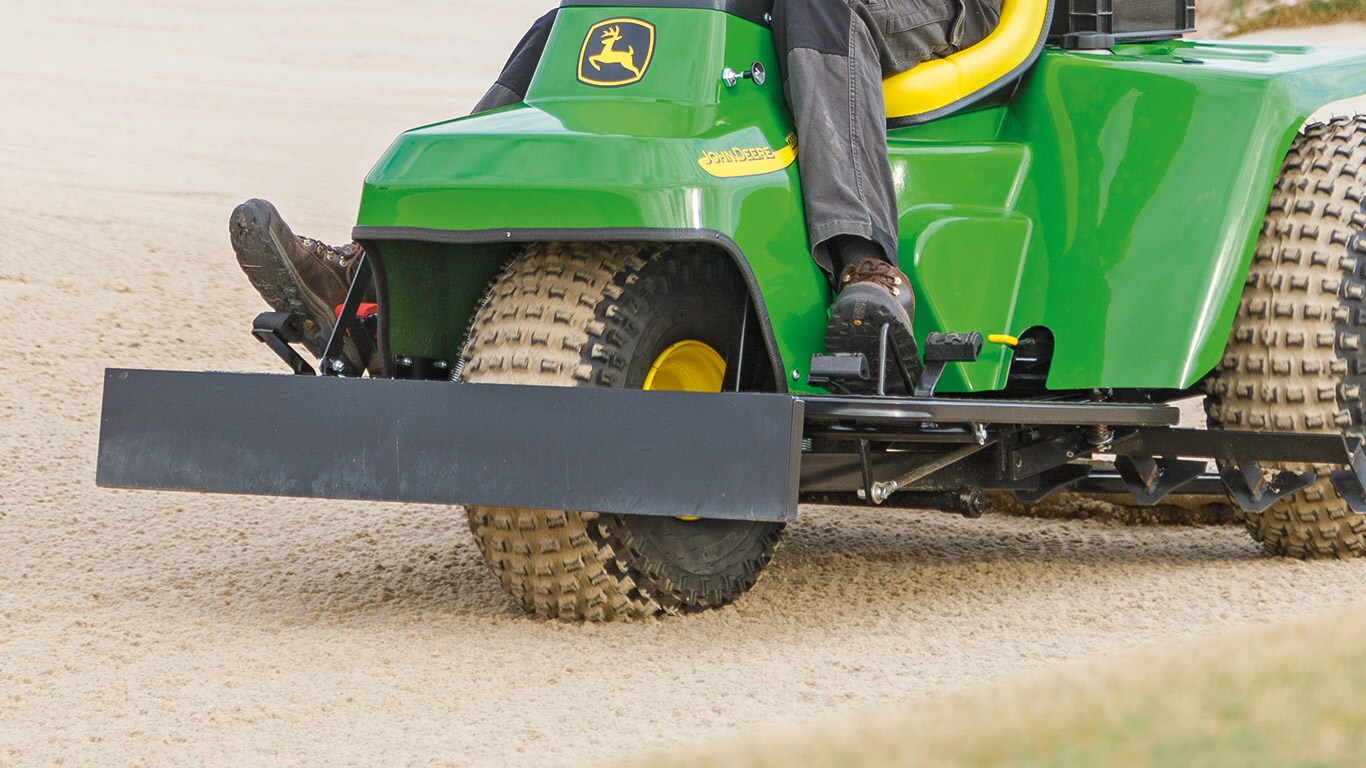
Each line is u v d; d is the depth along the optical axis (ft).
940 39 49.03
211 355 80.43
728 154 42.55
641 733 33.76
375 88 202.59
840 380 41.68
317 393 40.93
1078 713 29.76
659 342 42.88
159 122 163.53
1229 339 51.06
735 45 45.06
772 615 44.80
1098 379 47.80
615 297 41.65
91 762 32.37
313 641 41.68
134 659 39.83
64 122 157.17
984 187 49.52
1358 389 49.70
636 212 40.06
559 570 42.32
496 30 264.72
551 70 45.98
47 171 124.77
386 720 34.99
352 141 161.68
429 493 39.75
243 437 41.63
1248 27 219.61
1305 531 52.13
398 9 279.49
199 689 37.29
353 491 40.45
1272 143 49.06
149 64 208.95
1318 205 50.34
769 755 30.27
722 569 45.21
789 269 43.24
